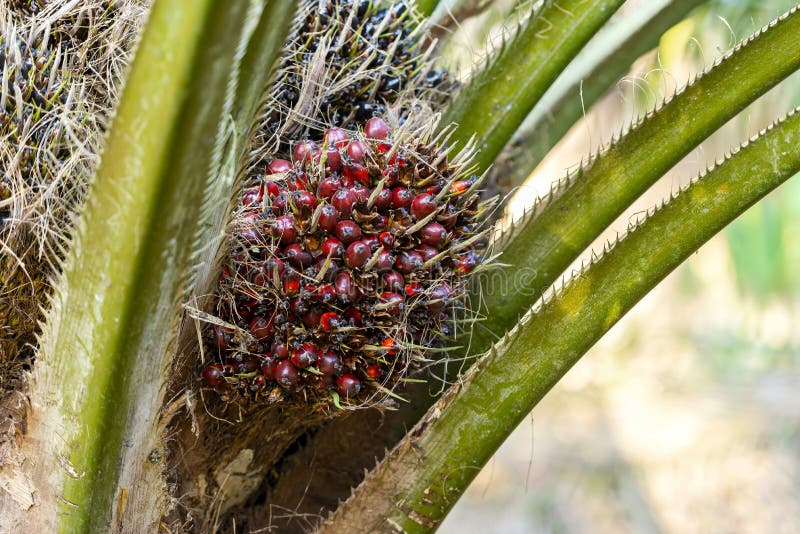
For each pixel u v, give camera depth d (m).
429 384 2.59
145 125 2.08
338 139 2.40
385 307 2.35
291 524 2.62
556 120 2.94
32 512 2.29
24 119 2.35
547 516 8.09
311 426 2.61
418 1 2.76
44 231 2.31
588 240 2.59
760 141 2.49
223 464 2.53
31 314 2.36
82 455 2.26
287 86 2.50
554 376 2.46
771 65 2.53
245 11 2.05
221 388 2.39
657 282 2.48
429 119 2.52
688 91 2.55
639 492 8.12
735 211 2.48
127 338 2.20
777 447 8.11
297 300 2.35
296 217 2.35
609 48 2.94
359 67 2.55
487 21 3.11
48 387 2.26
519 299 2.59
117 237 2.14
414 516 2.46
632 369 9.65
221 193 2.21
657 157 2.57
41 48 2.39
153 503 2.33
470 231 2.43
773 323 9.07
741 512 7.73
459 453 2.45
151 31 2.05
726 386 8.92
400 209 2.37
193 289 2.28
